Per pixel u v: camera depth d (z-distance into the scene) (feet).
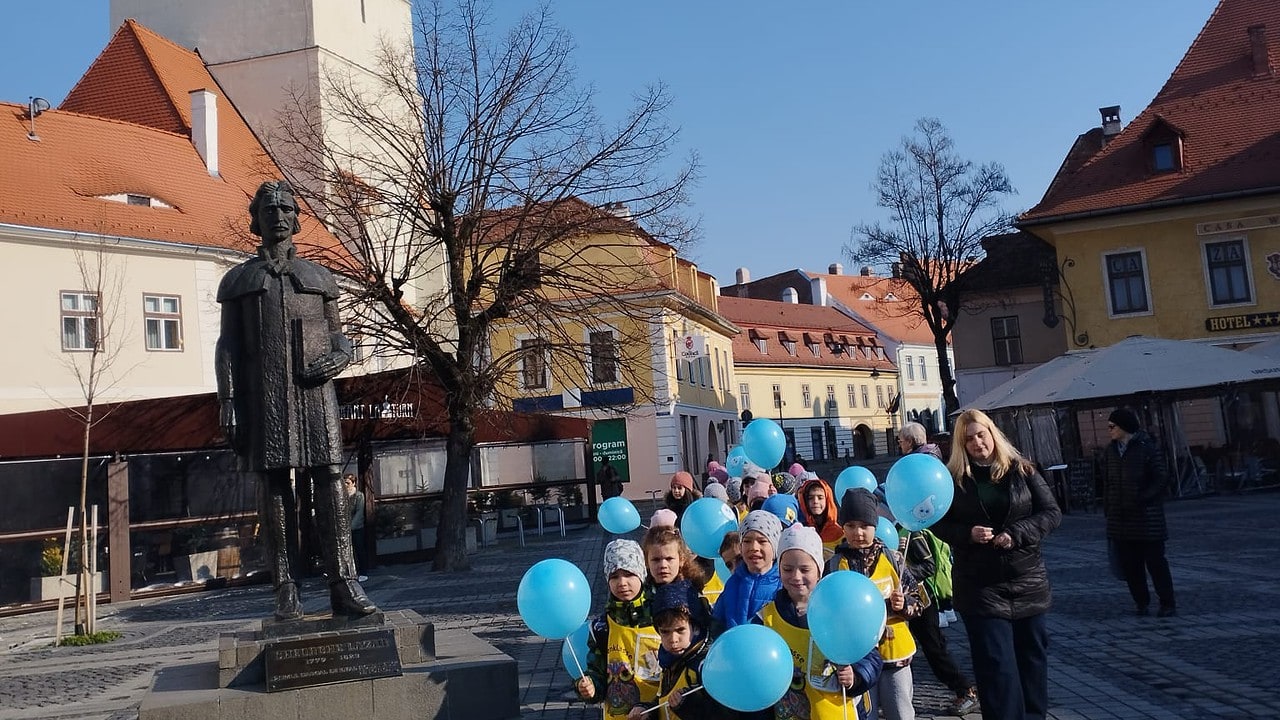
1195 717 21.18
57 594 63.41
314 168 75.87
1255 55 112.47
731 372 200.13
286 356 24.61
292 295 24.97
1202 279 103.04
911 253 131.95
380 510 76.95
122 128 99.09
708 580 20.27
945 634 33.55
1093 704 22.74
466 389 68.28
